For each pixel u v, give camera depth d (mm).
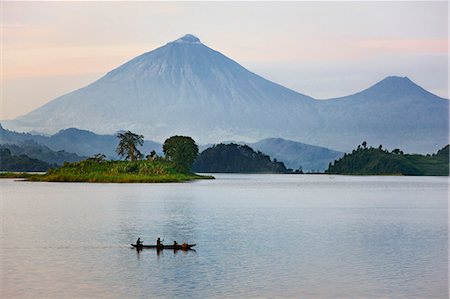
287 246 82062
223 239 88500
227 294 57125
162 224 108000
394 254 76375
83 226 104438
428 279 62938
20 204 152500
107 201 163000
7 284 60688
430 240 88812
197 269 66875
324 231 98812
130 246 81875
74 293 57594
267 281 61688
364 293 57781
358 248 80750
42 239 88250
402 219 121000
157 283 60969
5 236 91438
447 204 167000
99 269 67062
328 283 61125
